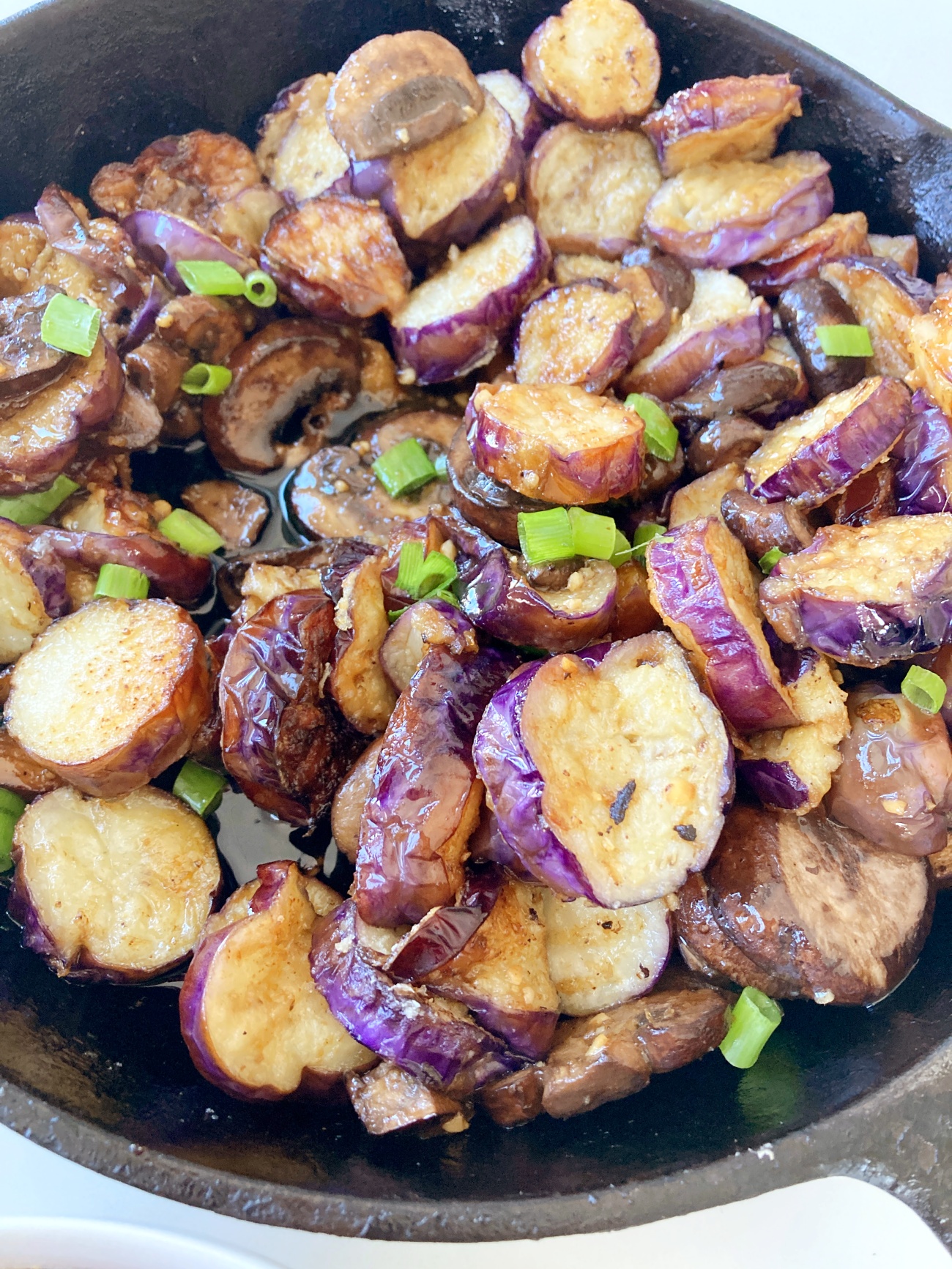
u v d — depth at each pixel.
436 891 0.18
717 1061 0.20
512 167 0.25
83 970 0.20
